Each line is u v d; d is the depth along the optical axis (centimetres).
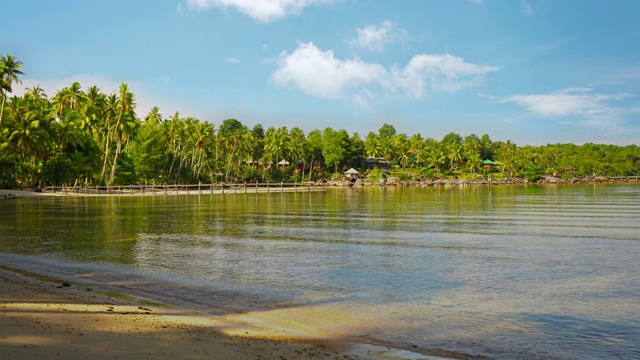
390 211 5397
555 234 3253
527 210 5394
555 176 19988
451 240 2992
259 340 1099
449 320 1347
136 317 1245
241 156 15388
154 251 2544
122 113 9750
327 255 2444
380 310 1444
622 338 1211
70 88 10288
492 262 2253
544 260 2302
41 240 2920
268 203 7119
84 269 2027
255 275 1947
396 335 1205
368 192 12031
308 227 3731
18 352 902
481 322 1332
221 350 999
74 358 888
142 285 1738
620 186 15100
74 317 1205
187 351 977
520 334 1234
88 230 3453
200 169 13938
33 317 1184
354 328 1256
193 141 13025
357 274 1975
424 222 4106
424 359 1036
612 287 1755
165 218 4472
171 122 12512
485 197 8688
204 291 1662
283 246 2748
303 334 1180
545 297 1614
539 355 1091
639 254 2466
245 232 3397
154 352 957
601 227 3644
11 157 8519
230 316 1338
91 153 9612
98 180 10106
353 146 18638
